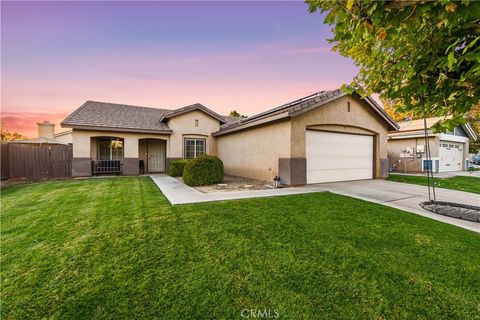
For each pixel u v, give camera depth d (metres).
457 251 3.02
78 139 12.12
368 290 2.22
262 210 4.90
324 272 2.54
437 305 2.02
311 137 9.10
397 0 1.93
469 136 17.67
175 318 1.88
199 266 2.67
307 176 8.98
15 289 2.27
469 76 2.28
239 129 11.50
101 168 12.92
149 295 2.17
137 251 3.04
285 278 2.43
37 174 11.30
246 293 2.20
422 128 15.20
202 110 15.10
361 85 3.70
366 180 10.40
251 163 10.95
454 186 8.88
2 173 10.49
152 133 13.90
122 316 1.91
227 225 3.98
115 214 4.72
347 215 4.56
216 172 9.17
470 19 2.17
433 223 4.14
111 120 13.34
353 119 10.00
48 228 3.93
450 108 2.78
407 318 1.87
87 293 2.20
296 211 4.82
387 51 3.11
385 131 11.23
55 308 2.01
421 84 2.85
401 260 2.79
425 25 2.41
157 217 4.47
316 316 1.90
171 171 12.62
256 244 3.24
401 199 6.29
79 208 5.23
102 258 2.87
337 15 2.54
